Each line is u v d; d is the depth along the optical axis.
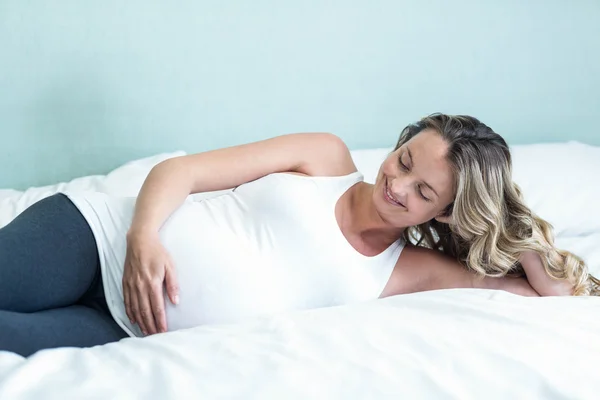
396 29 2.29
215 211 1.30
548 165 2.15
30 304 1.11
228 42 2.12
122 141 2.10
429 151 1.29
